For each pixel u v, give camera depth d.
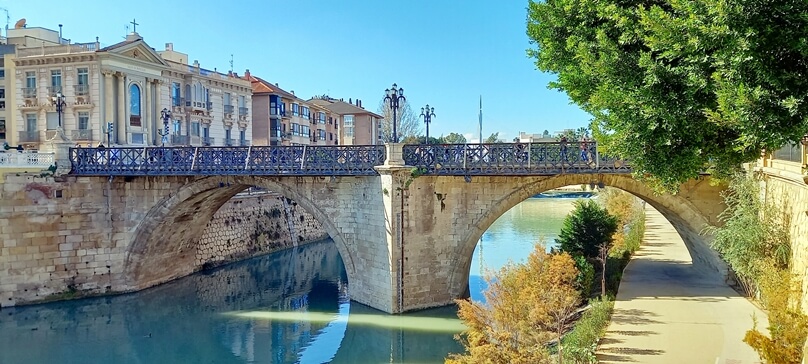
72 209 23.31
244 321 22.39
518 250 36.16
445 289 21.16
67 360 18.41
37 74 38.38
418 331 19.33
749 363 12.98
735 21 8.38
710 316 17.05
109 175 22.95
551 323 14.12
